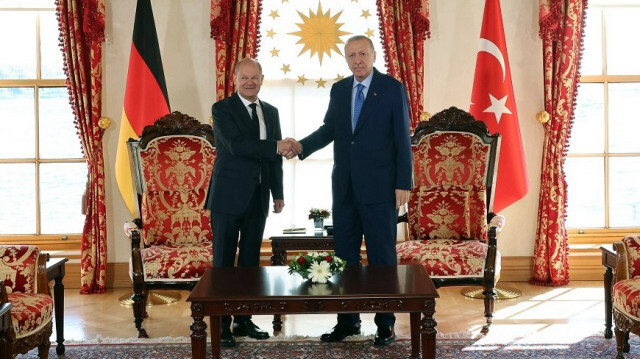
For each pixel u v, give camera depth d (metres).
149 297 5.64
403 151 4.05
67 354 4.12
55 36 6.31
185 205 5.17
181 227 5.13
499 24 5.74
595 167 6.37
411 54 5.84
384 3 5.82
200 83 6.06
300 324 4.85
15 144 6.33
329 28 6.19
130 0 6.02
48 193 6.35
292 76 6.22
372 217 4.08
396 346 4.19
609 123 6.35
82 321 4.95
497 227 4.76
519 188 5.78
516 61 6.07
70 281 6.05
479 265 4.59
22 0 6.25
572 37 5.81
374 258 4.12
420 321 3.66
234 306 3.24
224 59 5.84
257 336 4.41
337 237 4.23
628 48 6.32
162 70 5.73
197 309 3.24
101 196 5.91
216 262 4.28
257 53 6.00
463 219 5.14
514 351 4.09
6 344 3.06
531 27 6.05
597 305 5.24
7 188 6.33
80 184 6.38
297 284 3.46
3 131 6.32
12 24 6.29
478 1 6.05
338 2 6.19
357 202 4.11
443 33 6.07
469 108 5.99
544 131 6.04
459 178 5.28
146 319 5.00
